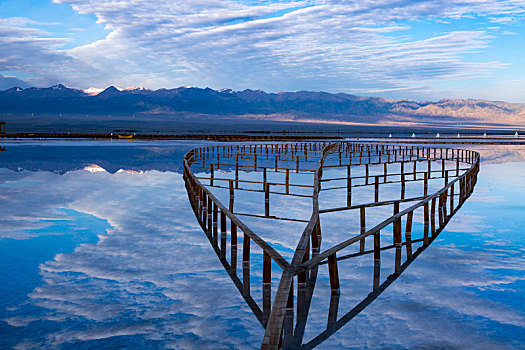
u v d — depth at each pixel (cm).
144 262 973
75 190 2067
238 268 941
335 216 1573
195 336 631
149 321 677
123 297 772
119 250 1068
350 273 917
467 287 827
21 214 1491
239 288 820
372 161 4328
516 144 8012
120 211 1566
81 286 825
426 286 835
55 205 1670
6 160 3731
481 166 3659
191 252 1056
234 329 653
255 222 1448
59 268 928
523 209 1681
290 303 648
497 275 900
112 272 905
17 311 710
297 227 1372
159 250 1069
